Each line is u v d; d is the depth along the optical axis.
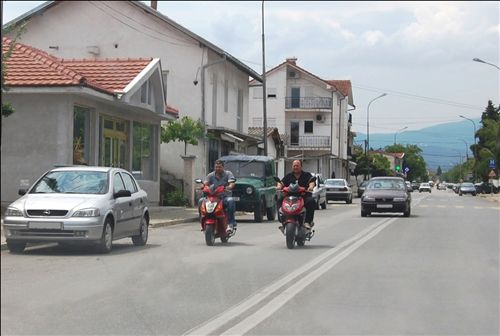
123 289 10.15
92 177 15.02
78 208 13.61
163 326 7.92
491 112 86.81
